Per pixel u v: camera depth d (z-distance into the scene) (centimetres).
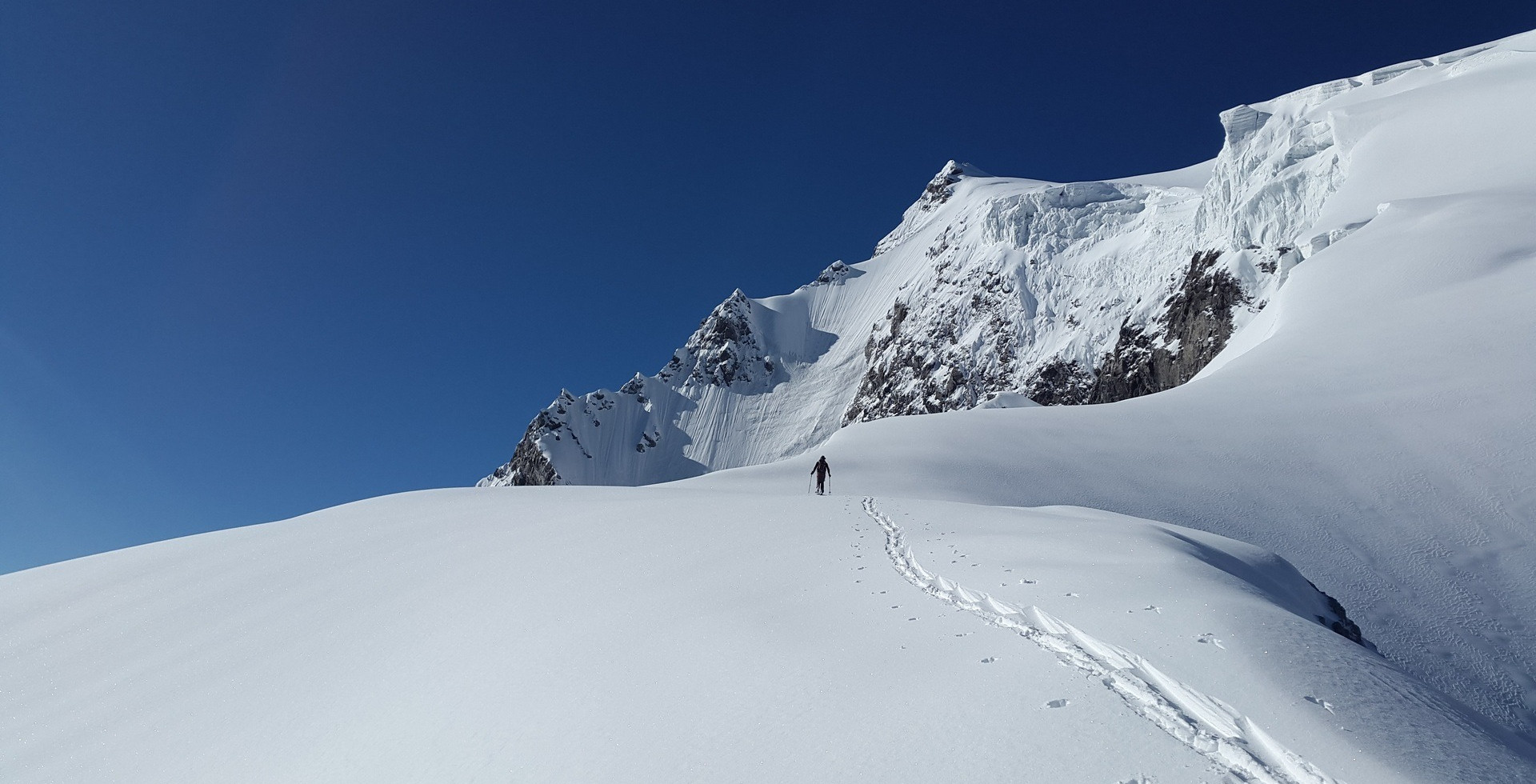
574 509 2603
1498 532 2764
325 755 1169
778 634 1191
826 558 1638
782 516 2167
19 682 1730
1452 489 3044
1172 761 706
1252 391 4334
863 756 805
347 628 1692
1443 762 691
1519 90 8175
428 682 1325
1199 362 11575
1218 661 879
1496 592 2478
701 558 1762
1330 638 978
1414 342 4431
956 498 3200
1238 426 3869
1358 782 660
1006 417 4494
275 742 1257
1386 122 9100
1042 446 3884
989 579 1304
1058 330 17325
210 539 2725
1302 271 6650
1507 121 7812
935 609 1214
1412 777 658
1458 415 3538
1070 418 4328
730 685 1049
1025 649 988
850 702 928
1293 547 2752
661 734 959
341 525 2719
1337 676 852
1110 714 793
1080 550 1411
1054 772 715
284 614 1872
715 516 2242
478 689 1245
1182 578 1161
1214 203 12169
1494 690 2061
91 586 2302
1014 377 17600
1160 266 15538
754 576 1558
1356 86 11756
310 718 1309
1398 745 714
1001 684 892
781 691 995
